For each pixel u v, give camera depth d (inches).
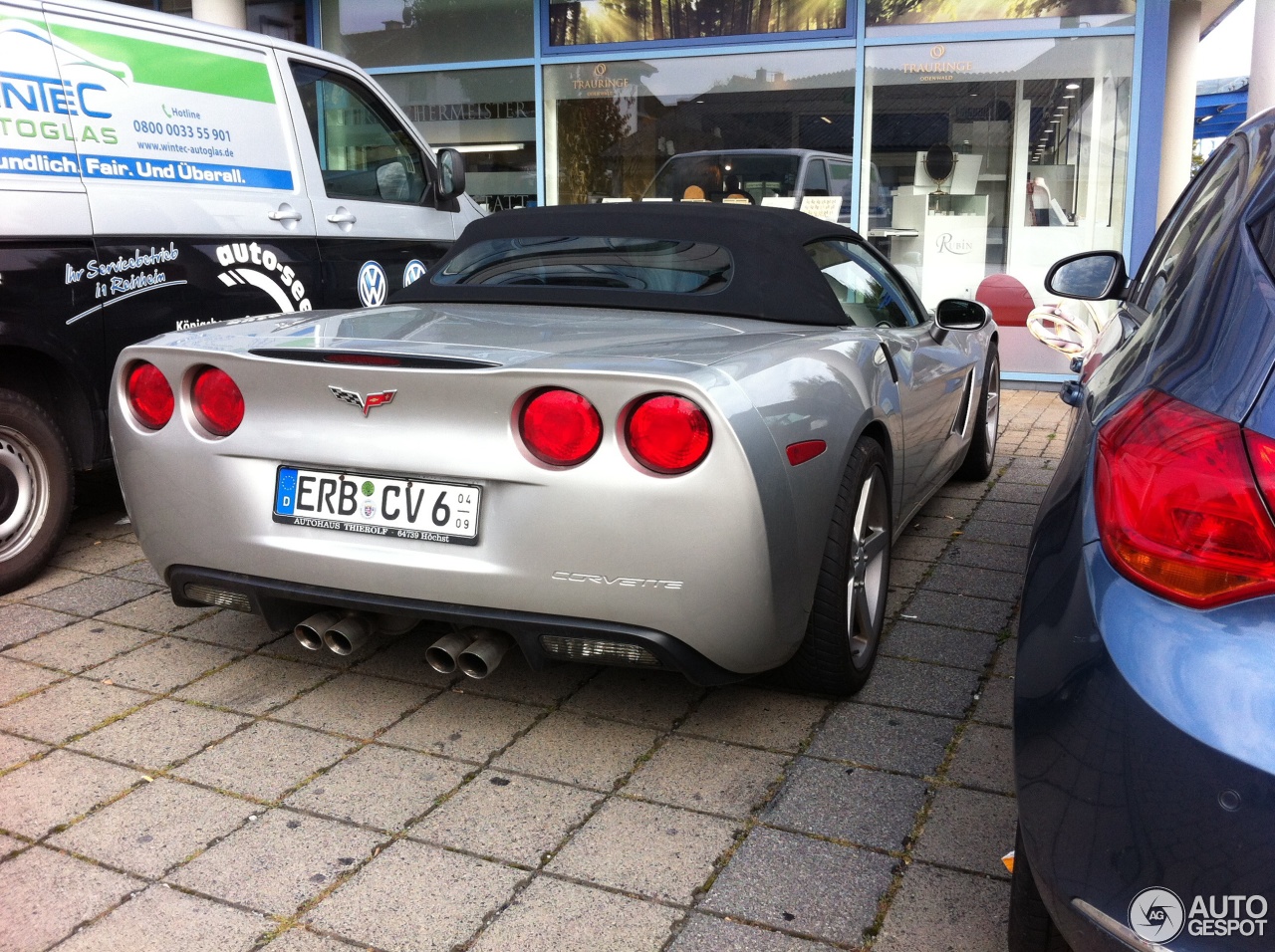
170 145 172.4
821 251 138.8
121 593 151.7
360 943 79.7
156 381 109.5
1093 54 321.4
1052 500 71.9
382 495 100.7
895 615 145.5
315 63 204.1
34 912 82.7
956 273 343.6
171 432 108.6
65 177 154.9
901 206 343.3
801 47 342.3
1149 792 54.0
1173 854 53.4
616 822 95.6
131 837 92.7
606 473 92.4
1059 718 58.9
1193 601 55.1
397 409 98.5
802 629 105.8
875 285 151.6
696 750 108.4
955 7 328.2
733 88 351.9
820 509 104.1
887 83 337.7
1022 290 338.3
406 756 107.0
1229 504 54.7
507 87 374.9
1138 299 119.5
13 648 132.3
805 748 109.0
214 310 178.1
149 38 170.6
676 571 92.5
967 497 207.9
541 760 106.3
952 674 126.6
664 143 361.4
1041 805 59.8
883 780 102.8
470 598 98.0
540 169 375.6
